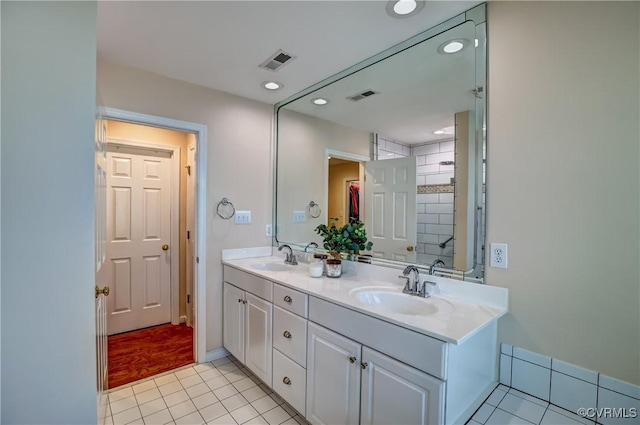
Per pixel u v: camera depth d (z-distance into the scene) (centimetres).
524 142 135
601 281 117
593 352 119
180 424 179
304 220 262
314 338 166
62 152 108
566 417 121
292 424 179
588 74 119
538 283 132
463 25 156
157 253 329
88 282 113
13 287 101
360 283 189
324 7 148
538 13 131
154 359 258
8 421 102
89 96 112
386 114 199
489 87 147
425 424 115
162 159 329
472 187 154
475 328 118
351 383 144
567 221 124
